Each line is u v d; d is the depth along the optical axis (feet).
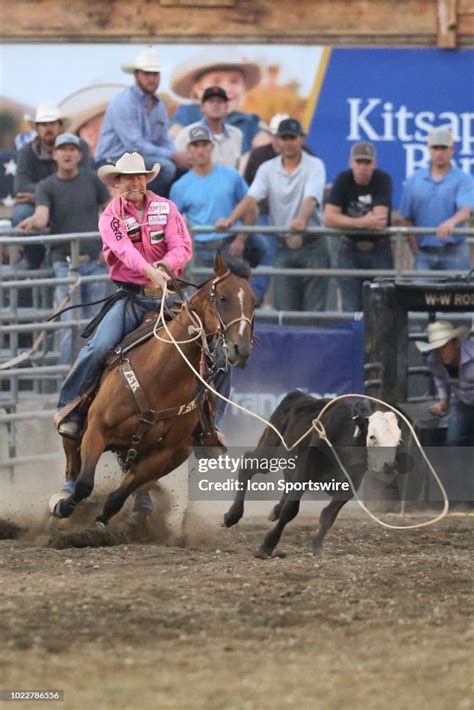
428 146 99.96
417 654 43.80
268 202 98.02
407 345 81.82
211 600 50.78
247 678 40.88
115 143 99.71
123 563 59.52
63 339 91.25
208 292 61.67
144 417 62.54
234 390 91.25
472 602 51.62
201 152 97.60
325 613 49.44
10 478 89.40
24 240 89.15
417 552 66.23
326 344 91.56
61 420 65.46
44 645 44.01
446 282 81.87
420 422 80.38
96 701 38.42
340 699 38.68
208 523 72.23
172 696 38.96
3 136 105.29
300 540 69.97
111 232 64.44
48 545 65.62
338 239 96.07
